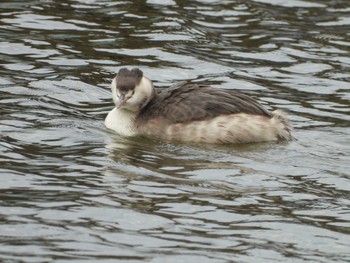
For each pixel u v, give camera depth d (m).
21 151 15.03
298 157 15.36
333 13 22.80
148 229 12.57
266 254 12.08
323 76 19.34
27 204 13.08
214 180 14.28
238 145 15.76
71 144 15.50
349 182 14.43
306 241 12.51
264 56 20.23
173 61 19.72
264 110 16.08
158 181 14.14
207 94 16.09
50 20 21.28
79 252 11.83
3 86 17.91
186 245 12.19
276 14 22.56
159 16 21.94
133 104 16.11
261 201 13.63
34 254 11.71
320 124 16.95
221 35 21.20
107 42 20.38
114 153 15.19
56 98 17.67
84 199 13.34
